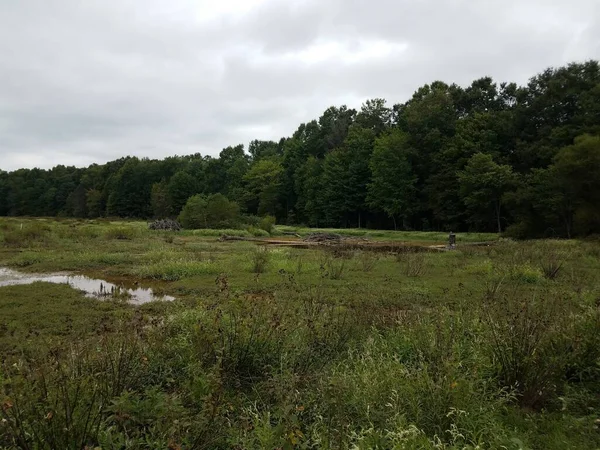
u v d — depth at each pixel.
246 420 3.50
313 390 4.23
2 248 21.28
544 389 4.46
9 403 2.87
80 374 3.85
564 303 7.34
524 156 43.12
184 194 81.38
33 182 114.38
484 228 45.38
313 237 33.09
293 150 78.94
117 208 94.81
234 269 15.12
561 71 43.22
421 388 3.99
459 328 5.58
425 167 53.12
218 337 4.98
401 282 12.62
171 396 3.81
